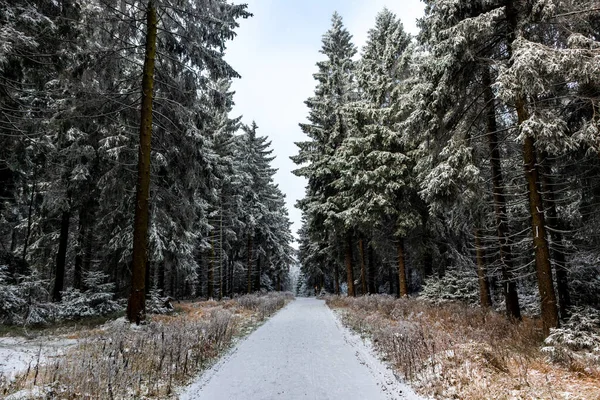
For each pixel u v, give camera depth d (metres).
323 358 8.45
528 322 11.27
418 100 12.21
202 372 7.18
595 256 11.98
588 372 6.38
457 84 11.12
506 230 12.94
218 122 28.27
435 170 10.76
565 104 10.45
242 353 9.03
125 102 13.51
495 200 13.08
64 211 16.44
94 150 15.20
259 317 16.22
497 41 10.75
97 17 11.49
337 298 26.30
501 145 13.80
